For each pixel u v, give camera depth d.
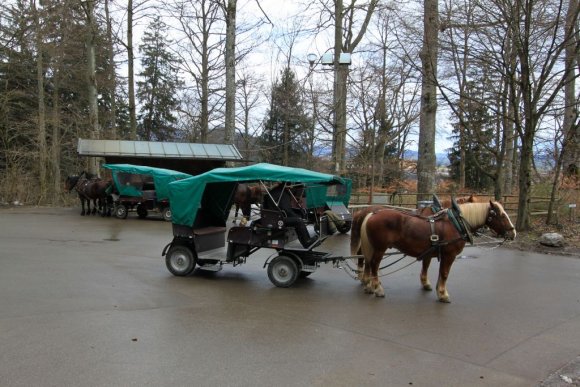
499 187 17.92
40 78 27.64
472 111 21.45
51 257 10.97
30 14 27.78
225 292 8.23
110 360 5.07
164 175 18.70
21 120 32.78
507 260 11.86
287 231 8.98
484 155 42.16
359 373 4.94
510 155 27.66
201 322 6.50
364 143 29.06
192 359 5.18
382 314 7.11
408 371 5.04
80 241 13.70
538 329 6.60
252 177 8.82
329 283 9.12
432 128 16.58
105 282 8.65
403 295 8.31
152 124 51.88
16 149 30.83
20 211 22.67
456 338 6.14
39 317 6.46
